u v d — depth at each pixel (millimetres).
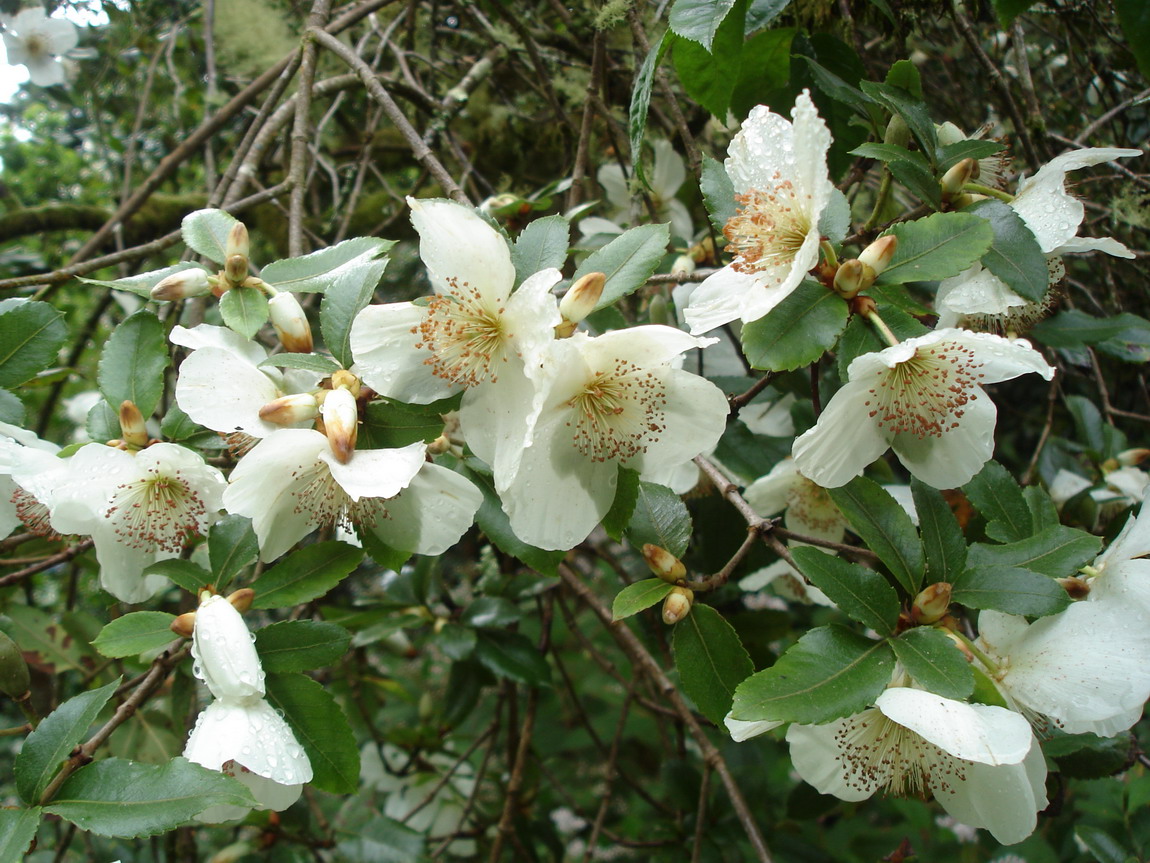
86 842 435
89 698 251
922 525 268
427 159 357
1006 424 563
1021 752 225
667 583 272
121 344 302
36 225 596
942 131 322
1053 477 397
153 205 626
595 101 406
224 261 302
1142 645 252
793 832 476
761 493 361
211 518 295
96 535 286
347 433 252
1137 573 269
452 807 543
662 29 432
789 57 349
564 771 657
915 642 249
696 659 268
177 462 283
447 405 267
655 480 330
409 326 262
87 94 639
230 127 657
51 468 282
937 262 262
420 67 585
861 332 261
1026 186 292
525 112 590
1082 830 336
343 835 439
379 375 262
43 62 511
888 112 323
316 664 267
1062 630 259
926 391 269
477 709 659
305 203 643
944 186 288
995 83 383
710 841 422
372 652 676
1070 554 266
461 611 431
